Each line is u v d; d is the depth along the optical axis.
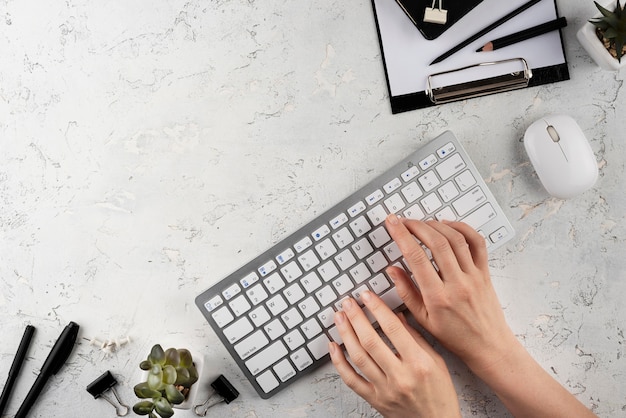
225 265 0.86
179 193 0.86
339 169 0.86
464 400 0.86
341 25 0.86
